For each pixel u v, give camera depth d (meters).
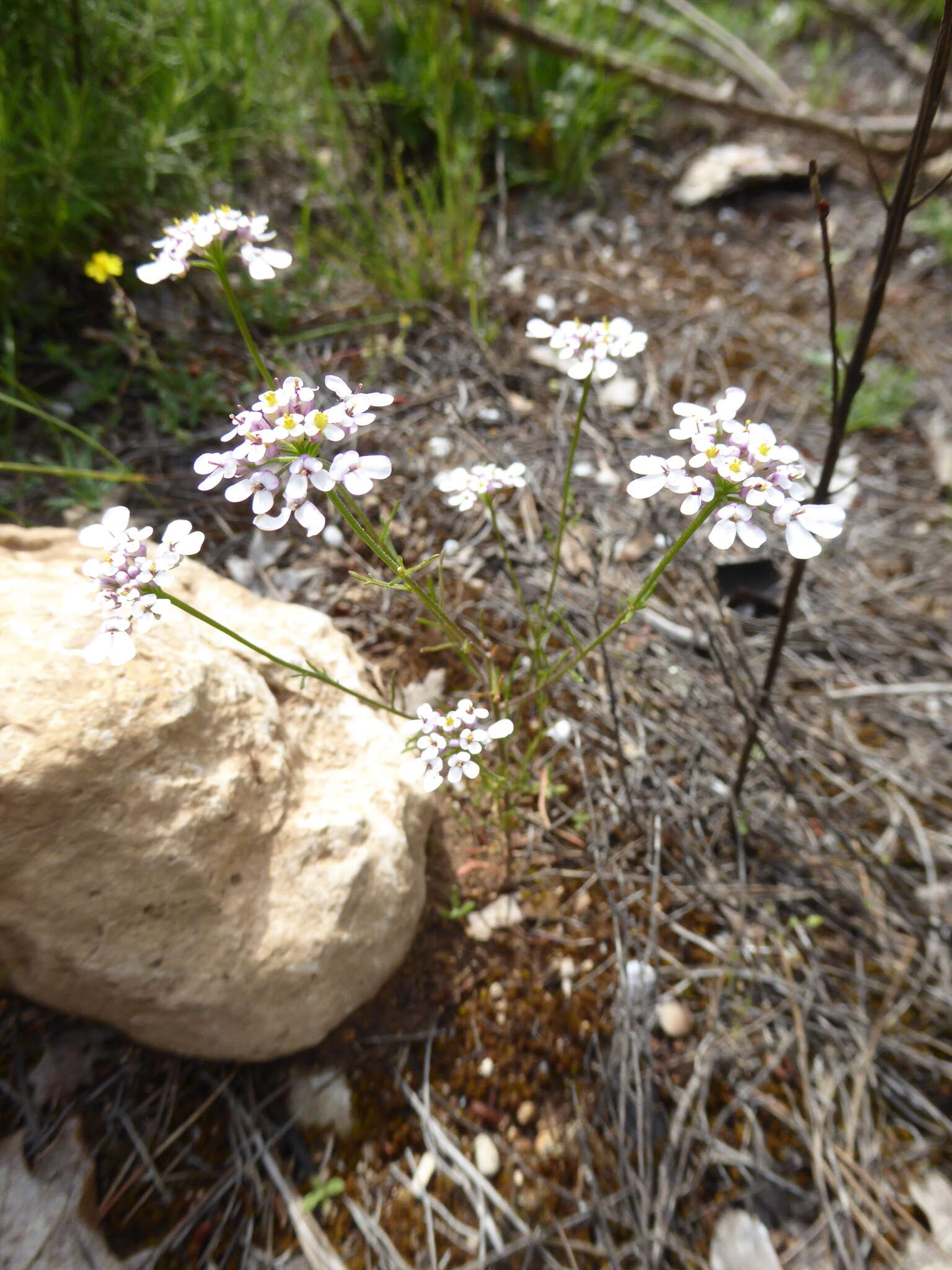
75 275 0.29
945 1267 0.19
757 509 0.13
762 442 0.12
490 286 0.35
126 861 0.16
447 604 0.26
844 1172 0.20
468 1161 0.19
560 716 0.25
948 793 0.25
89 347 0.28
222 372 0.29
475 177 0.36
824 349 0.36
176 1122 0.18
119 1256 0.17
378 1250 0.18
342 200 0.36
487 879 0.22
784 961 0.22
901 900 0.23
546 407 0.32
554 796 0.24
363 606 0.25
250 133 0.33
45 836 0.15
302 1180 0.18
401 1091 0.19
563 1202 0.19
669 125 0.45
